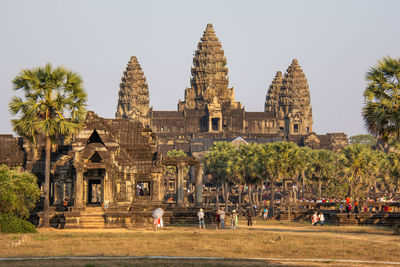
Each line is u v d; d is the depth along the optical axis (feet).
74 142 249.75
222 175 462.60
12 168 267.18
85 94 219.61
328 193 541.75
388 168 420.77
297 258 137.39
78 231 205.26
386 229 219.82
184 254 143.02
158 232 195.52
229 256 140.15
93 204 240.53
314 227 249.55
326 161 516.32
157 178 261.03
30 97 214.28
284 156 389.19
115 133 255.09
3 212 200.03
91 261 131.44
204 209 261.03
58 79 216.13
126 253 143.95
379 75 181.47
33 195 211.61
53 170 241.96
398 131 176.96
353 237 179.11
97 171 238.48
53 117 219.61
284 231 211.61
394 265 128.57
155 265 124.57
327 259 135.44
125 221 219.61
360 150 396.37
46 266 123.34
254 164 398.83
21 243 160.35
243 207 545.03
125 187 252.62
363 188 438.40
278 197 622.95
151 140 289.33
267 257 138.82
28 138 219.00
